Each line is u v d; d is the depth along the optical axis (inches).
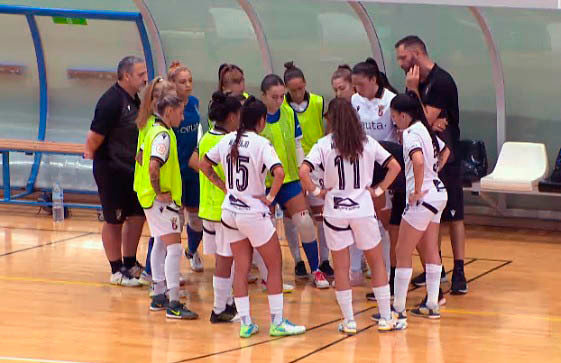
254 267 1386.6
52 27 1740.9
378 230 1056.8
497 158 1659.7
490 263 1407.5
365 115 1221.7
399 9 1653.5
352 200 1040.2
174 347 1021.2
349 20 1669.5
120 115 1226.6
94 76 1750.7
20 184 1769.2
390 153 1117.7
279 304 1061.8
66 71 1766.7
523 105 1643.7
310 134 1302.9
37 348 1011.9
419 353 1003.3
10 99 1812.3
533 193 1513.3
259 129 1042.7
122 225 1275.8
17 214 1713.8
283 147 1227.2
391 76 1688.0
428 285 1127.0
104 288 1257.4
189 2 1708.9
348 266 1061.8
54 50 1761.8
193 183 1291.8
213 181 1075.3
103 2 1732.3
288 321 1074.1
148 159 1109.7
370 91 1214.3
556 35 1595.7
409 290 1257.4
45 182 1759.4
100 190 1250.0
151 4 1721.2
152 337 1056.8
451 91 1189.7
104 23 1718.8
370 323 1110.4
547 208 1652.3
